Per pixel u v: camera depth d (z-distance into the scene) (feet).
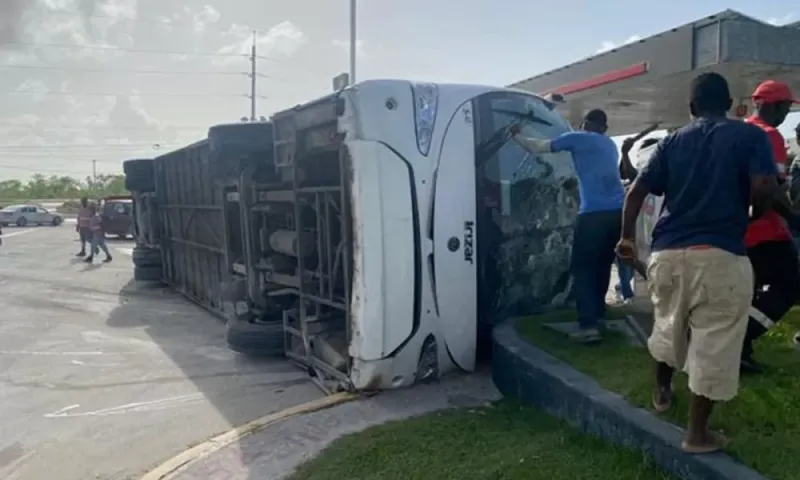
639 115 44.47
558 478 11.21
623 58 31.83
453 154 17.56
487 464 12.19
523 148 18.20
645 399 12.28
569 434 12.93
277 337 22.29
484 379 17.81
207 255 33.04
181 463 13.88
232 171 23.80
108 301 37.60
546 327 17.75
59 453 15.38
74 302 37.29
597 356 15.23
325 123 17.56
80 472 14.29
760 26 26.78
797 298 13.21
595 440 12.39
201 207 32.50
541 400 14.61
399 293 16.81
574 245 16.57
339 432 14.64
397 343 16.90
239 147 21.36
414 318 17.10
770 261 13.00
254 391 19.52
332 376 18.43
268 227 22.36
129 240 89.81
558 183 20.44
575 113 41.39
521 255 19.67
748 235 12.84
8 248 76.48
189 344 26.30
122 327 30.07
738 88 33.37
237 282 24.49
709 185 9.82
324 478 12.46
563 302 20.83
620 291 24.13
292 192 20.03
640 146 22.04
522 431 13.71
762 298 13.25
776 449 10.10
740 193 9.82
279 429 15.06
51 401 19.30
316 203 18.62
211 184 30.86
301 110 18.57
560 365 14.76
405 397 16.67
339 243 18.21
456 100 17.76
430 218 17.21
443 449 13.21
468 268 17.84
